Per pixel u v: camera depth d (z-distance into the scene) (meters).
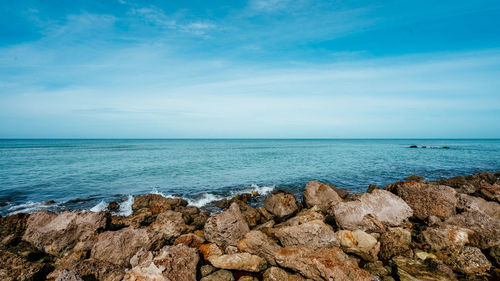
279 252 8.85
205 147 97.38
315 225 10.09
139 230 10.45
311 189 17.59
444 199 13.34
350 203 12.66
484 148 90.62
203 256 9.89
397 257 9.39
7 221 12.14
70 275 7.66
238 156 54.72
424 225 12.49
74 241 10.98
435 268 8.55
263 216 15.19
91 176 29.23
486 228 10.74
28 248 11.08
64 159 44.91
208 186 25.27
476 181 23.31
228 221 11.02
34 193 22.11
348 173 32.41
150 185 25.50
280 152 68.56
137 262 8.91
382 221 12.24
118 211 17.97
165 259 8.29
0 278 7.97
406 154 62.38
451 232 10.38
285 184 26.30
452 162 44.19
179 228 12.23
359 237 10.50
